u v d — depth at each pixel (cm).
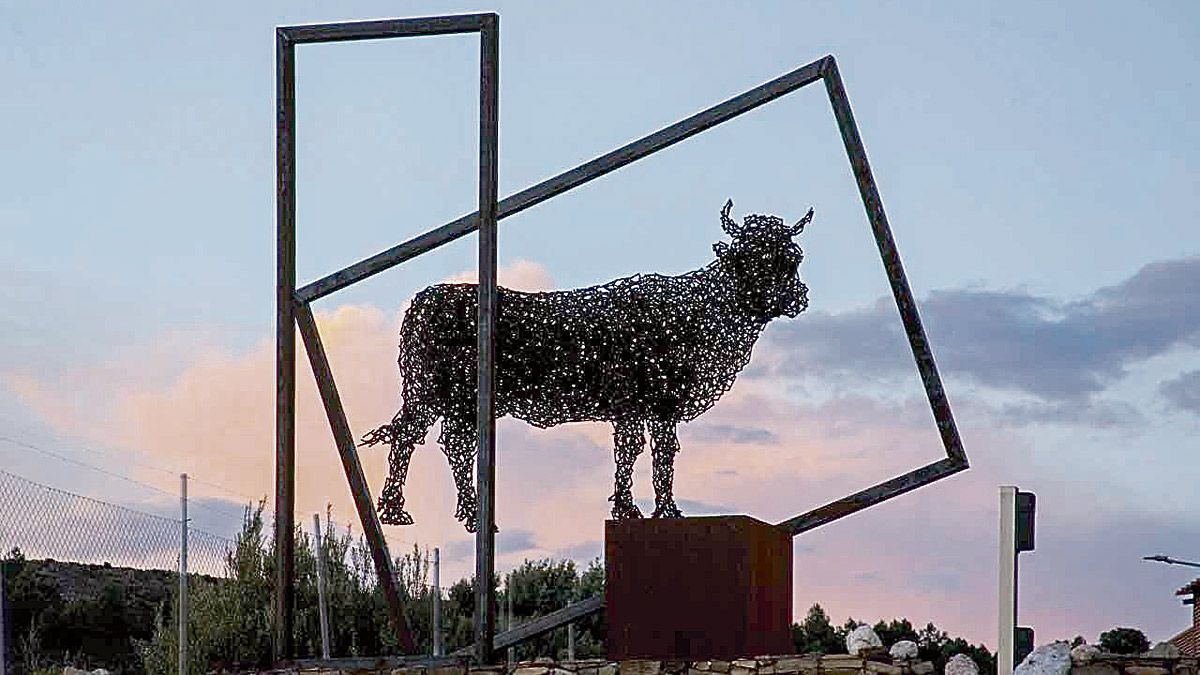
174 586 2639
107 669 2722
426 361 1400
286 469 1289
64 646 2964
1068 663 1064
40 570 3328
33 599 3080
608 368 1374
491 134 1247
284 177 1317
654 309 1375
